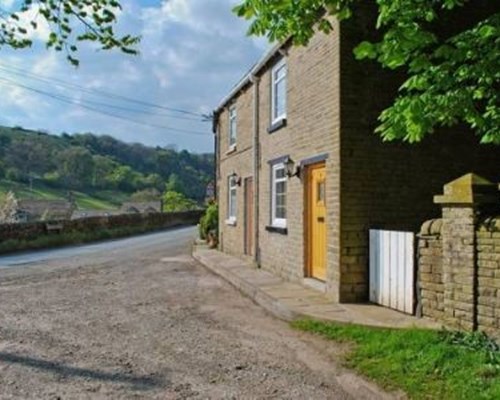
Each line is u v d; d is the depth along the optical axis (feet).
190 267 50.16
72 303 31.27
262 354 20.52
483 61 19.94
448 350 18.75
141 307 30.07
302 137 35.60
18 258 60.03
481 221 21.07
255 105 46.96
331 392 16.52
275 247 40.86
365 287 29.35
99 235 92.94
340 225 29.35
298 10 19.70
